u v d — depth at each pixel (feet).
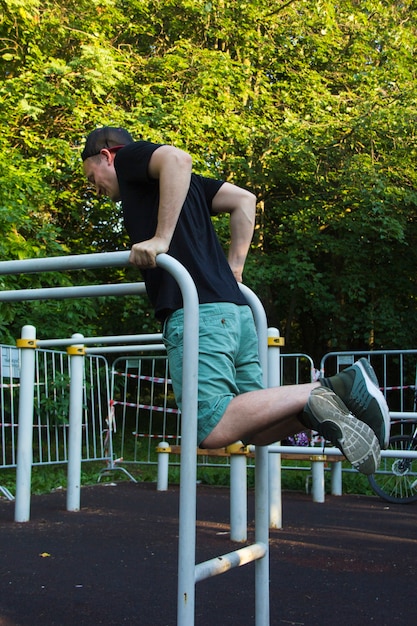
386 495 20.61
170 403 33.30
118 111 34.50
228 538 14.05
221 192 7.48
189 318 5.93
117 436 33.17
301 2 40.50
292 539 14.02
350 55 42.60
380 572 11.37
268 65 41.57
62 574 11.04
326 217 38.91
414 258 42.55
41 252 29.89
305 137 37.22
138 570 11.33
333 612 9.14
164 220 6.11
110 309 39.70
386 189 37.35
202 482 24.63
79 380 17.65
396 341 42.42
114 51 36.47
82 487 22.54
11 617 8.81
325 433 5.97
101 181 7.02
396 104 37.70
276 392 6.13
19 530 14.83
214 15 38.91
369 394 6.02
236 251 7.50
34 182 29.94
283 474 25.04
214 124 35.88
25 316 30.01
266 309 40.65
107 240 40.73
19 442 15.98
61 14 35.37
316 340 47.24
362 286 43.01
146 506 18.49
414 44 42.06
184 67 36.81
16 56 33.99
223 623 8.57
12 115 32.91
